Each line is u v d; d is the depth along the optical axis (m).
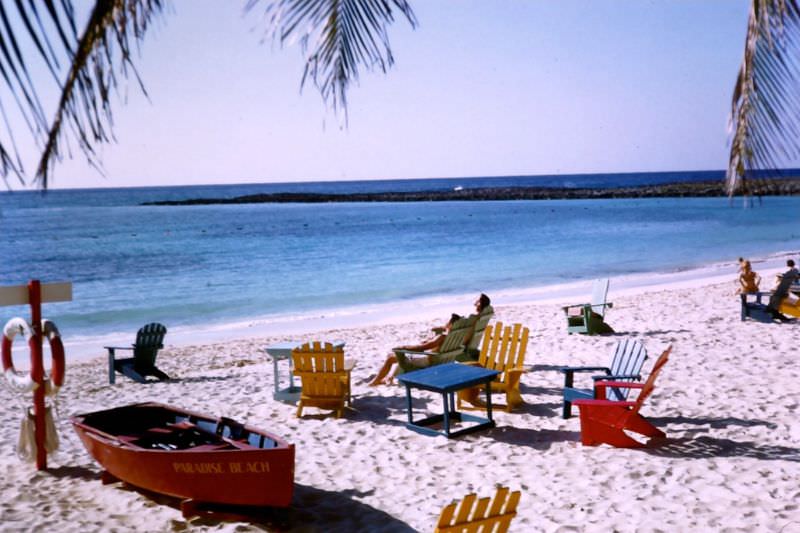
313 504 6.37
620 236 51.97
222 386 11.51
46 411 7.64
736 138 3.52
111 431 7.58
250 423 8.98
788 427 7.79
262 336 18.08
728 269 31.44
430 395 10.01
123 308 24.25
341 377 9.37
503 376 9.58
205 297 26.44
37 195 1.94
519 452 7.43
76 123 2.01
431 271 32.88
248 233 60.34
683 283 27.03
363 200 156.00
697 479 6.42
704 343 12.88
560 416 8.66
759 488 6.14
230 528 5.96
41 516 6.33
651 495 6.11
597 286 15.05
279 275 32.44
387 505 6.25
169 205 139.75
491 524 4.59
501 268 33.66
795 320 14.86
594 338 14.07
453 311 21.67
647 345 13.02
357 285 28.73
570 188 188.88
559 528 5.56
